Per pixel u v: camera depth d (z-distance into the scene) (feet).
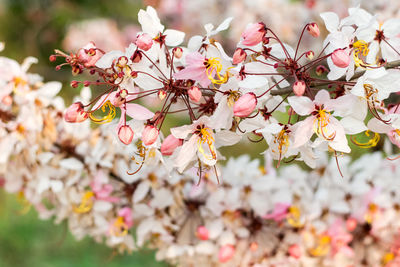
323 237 2.25
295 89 1.81
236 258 2.25
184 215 2.27
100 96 1.85
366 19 1.90
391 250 2.29
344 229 2.26
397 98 2.15
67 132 2.23
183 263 2.29
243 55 1.82
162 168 2.21
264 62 1.87
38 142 2.21
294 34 3.85
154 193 2.22
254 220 2.26
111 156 2.22
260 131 1.86
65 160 2.21
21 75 2.16
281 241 2.27
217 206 2.23
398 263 2.29
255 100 1.81
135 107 1.83
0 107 2.19
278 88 1.92
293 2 4.08
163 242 2.28
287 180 2.26
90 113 1.84
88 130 2.24
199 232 2.22
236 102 1.81
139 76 1.84
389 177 2.25
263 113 1.90
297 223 2.23
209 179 2.23
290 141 1.88
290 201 2.22
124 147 2.17
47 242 4.63
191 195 2.24
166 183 2.23
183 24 4.40
